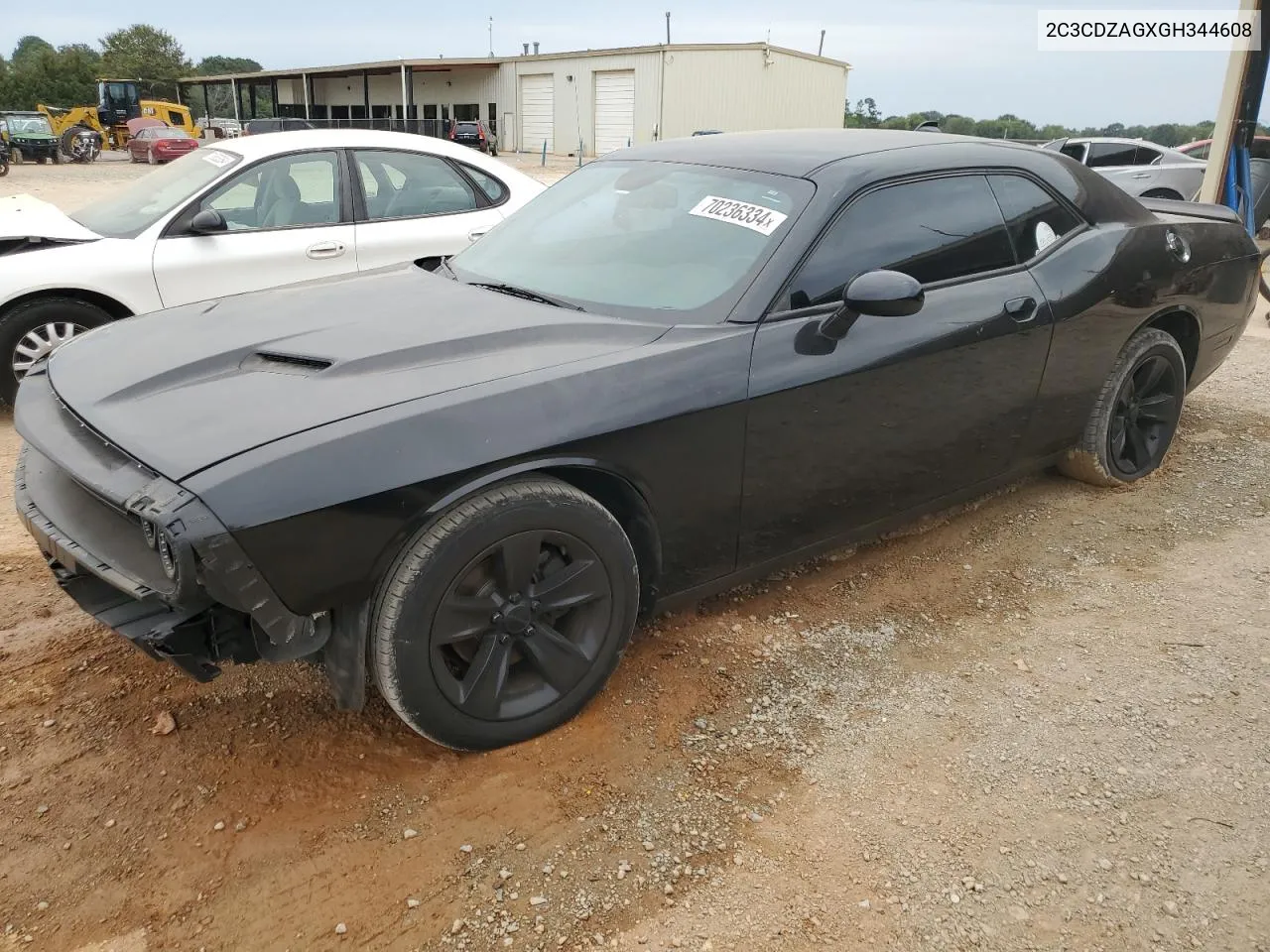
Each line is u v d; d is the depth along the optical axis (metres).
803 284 2.93
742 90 37.06
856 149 3.37
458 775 2.51
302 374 2.50
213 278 5.46
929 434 3.33
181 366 2.60
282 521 2.06
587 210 3.57
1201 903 2.18
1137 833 2.39
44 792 2.40
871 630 3.29
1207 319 4.54
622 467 2.57
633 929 2.07
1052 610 3.46
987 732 2.76
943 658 3.13
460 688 2.44
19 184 21.80
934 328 3.19
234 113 61.22
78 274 5.09
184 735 2.63
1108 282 3.84
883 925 2.10
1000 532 4.07
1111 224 4.02
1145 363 4.24
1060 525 4.14
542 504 2.41
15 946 1.98
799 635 3.24
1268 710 2.88
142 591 2.11
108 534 2.34
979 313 3.34
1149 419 4.48
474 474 2.30
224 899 2.12
